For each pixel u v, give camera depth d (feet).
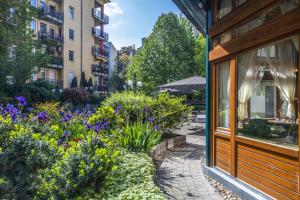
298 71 10.07
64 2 91.04
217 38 15.70
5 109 17.72
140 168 13.43
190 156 21.13
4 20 48.52
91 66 104.68
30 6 52.60
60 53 90.17
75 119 20.48
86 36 101.30
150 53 92.58
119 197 9.91
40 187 8.82
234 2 13.78
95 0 105.81
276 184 10.65
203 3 16.72
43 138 11.50
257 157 11.87
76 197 9.01
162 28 92.58
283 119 11.10
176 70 90.33
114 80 128.36
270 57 11.88
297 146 9.96
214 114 15.93
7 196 8.09
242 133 13.34
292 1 9.94
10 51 50.72
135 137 18.04
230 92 14.08
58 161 10.16
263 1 11.12
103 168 10.32
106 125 19.04
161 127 25.72
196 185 14.28
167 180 15.07
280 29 10.29
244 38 12.59
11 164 9.16
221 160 15.14
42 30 85.87
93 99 75.31
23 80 52.80
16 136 10.07
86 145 11.16
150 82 90.89
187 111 29.94
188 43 92.99
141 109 24.57
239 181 13.11
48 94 57.93
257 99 12.71
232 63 13.85
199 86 42.32
